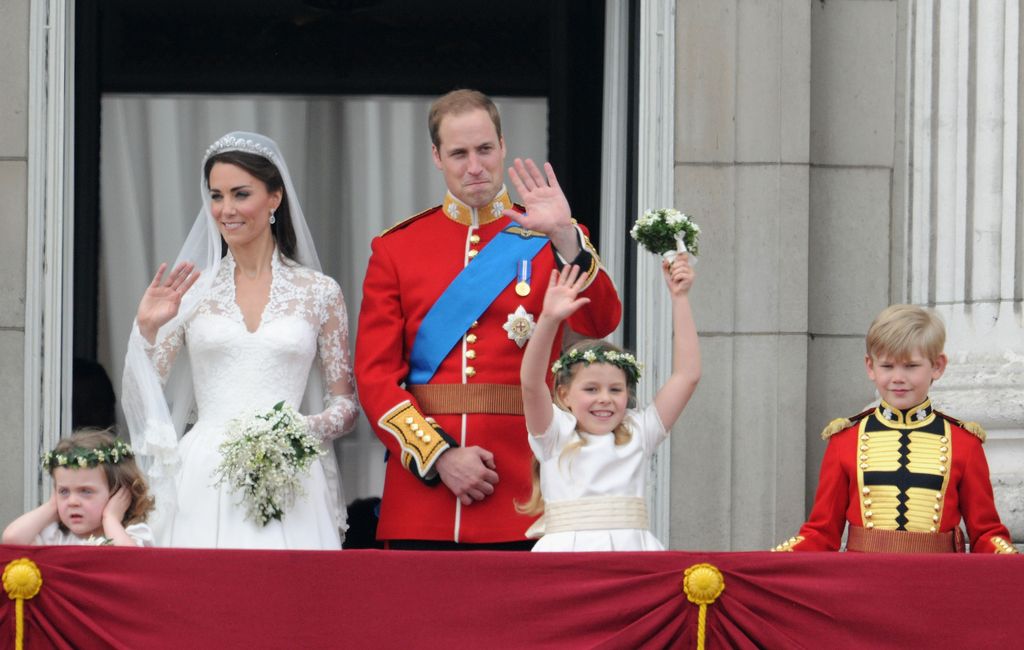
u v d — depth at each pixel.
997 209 24.28
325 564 17.42
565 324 21.59
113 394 25.94
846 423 20.59
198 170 26.66
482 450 20.84
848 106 25.94
